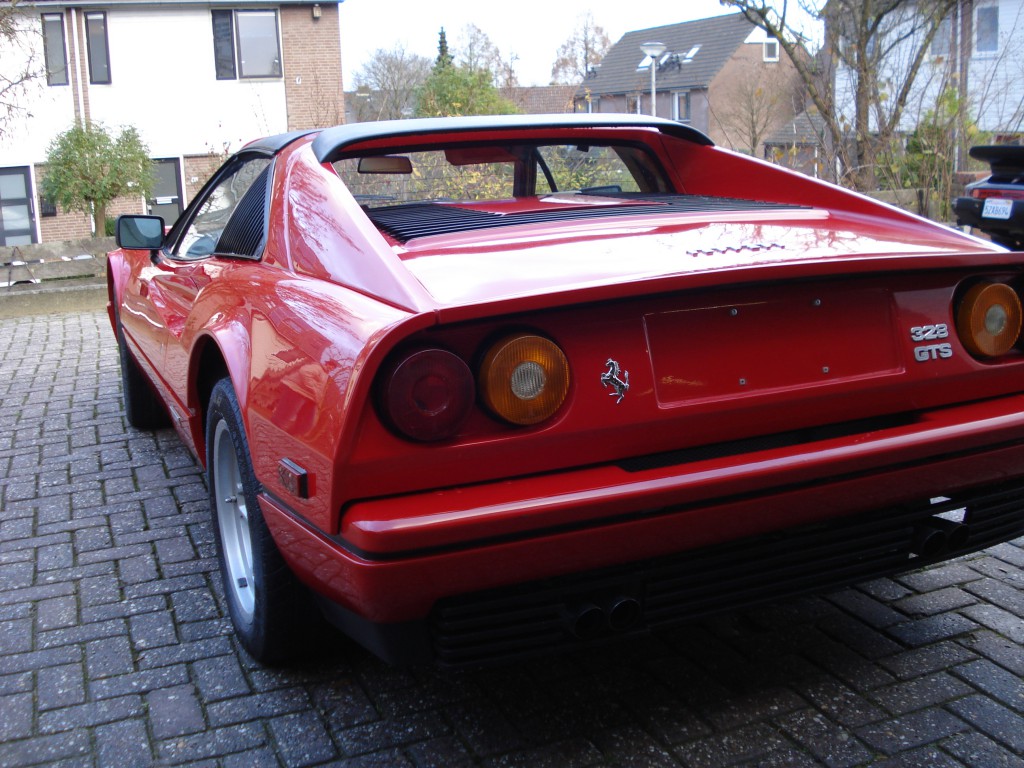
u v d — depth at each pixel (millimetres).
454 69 33938
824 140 13133
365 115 33062
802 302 2293
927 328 2426
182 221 4133
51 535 3881
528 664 2783
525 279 2146
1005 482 2562
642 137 3615
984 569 3299
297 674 2768
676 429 2174
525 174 3551
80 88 26688
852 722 2439
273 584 2551
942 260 2350
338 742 2441
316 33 28281
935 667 2680
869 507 2330
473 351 2014
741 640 2871
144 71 27203
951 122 11609
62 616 3168
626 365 2119
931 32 12867
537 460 2068
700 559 2215
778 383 2268
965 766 2256
